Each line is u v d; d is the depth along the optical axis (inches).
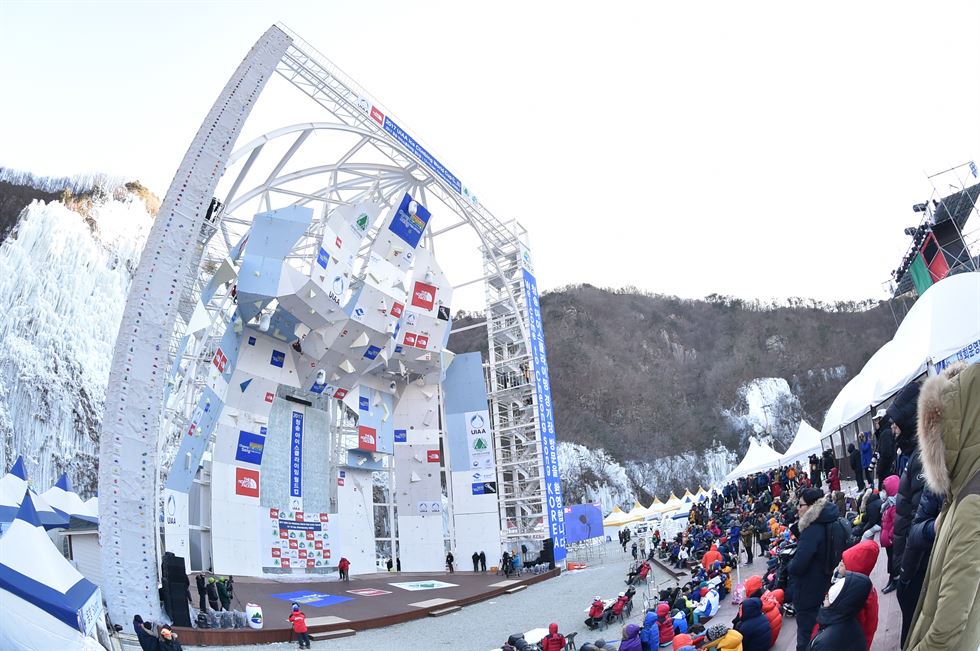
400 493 1800.0
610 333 6289.4
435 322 1795.0
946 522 175.2
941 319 868.6
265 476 1489.9
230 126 1151.6
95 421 3782.0
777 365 5994.1
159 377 1018.7
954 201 1599.4
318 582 1437.0
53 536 1135.0
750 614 432.5
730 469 5177.2
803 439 1835.6
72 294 4040.4
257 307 1409.9
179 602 917.2
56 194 4559.5
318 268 1440.7
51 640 523.2
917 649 172.1
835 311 6569.9
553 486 1892.2
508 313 2111.2
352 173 1712.6
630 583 1168.2
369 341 1636.3
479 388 1894.7
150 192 5022.1
